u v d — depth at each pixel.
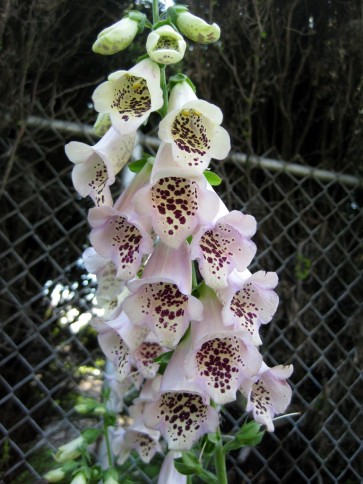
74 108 0.50
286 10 0.52
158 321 0.23
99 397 0.50
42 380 0.49
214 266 0.23
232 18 0.51
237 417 0.51
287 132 0.56
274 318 0.54
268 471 0.53
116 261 0.23
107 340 0.28
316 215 0.57
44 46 0.46
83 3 0.47
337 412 0.52
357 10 0.53
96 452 0.45
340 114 0.56
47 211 0.50
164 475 0.32
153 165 0.24
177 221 0.22
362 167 0.57
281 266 0.53
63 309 0.49
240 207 0.53
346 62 0.55
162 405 0.24
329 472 0.51
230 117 0.53
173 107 0.25
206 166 0.22
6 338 0.45
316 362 0.51
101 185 0.25
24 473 0.48
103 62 0.50
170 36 0.24
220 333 0.23
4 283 0.44
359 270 0.57
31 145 0.46
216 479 0.26
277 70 0.54
